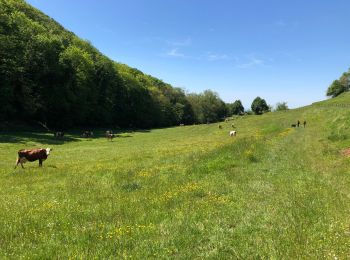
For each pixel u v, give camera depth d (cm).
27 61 7650
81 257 805
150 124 13350
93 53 11706
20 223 1080
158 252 851
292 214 1103
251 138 3834
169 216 1137
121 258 812
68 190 1630
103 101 10944
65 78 8788
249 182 1630
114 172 2086
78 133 7762
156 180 1784
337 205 1201
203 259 812
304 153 2734
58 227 1050
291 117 9512
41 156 2648
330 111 8219
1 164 2783
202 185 1591
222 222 1061
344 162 2177
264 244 873
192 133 7956
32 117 8088
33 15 10919
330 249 820
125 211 1199
